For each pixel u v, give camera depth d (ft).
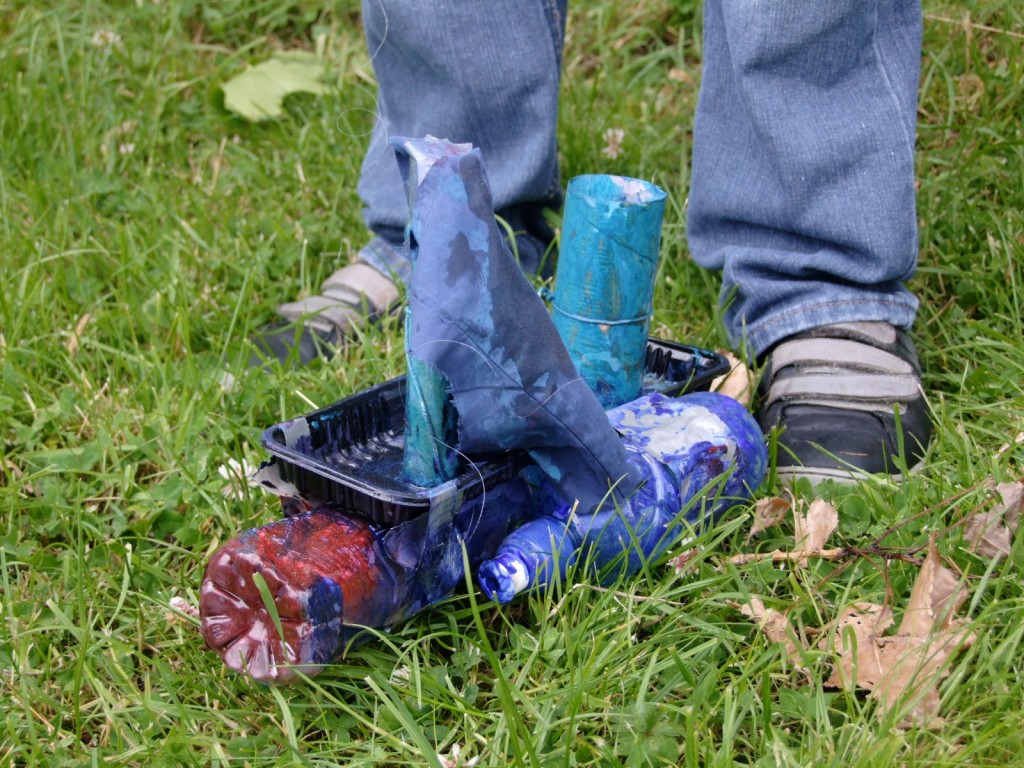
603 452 4.26
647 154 8.24
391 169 6.82
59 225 7.52
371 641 4.38
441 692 4.16
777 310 6.03
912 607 4.25
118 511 5.27
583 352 4.89
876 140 5.66
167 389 6.05
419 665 4.28
